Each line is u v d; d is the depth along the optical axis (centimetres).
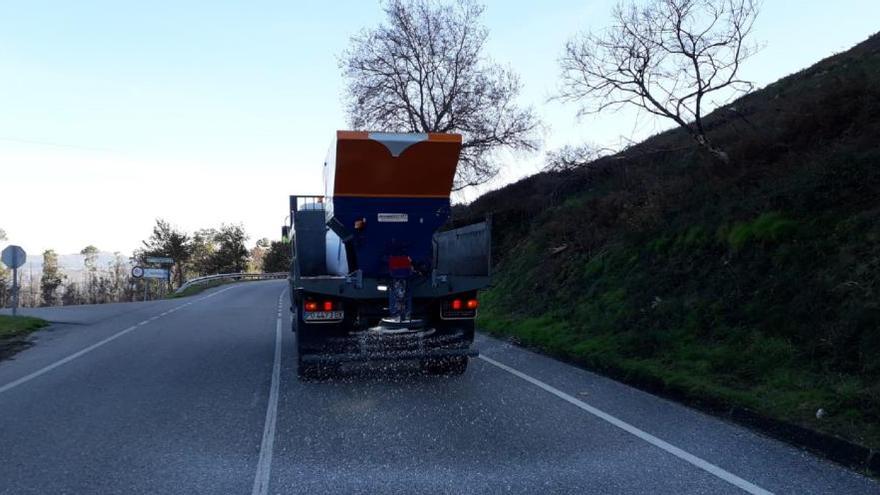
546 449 588
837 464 540
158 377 973
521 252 2088
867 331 711
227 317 2031
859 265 806
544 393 830
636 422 680
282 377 966
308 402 791
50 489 493
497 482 505
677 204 1393
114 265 10662
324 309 912
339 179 910
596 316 1252
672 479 505
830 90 1217
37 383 939
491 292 1975
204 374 996
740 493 474
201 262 9212
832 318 779
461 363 960
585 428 659
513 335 1358
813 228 938
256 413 736
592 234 1664
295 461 561
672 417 701
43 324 1805
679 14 1320
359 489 493
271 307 2458
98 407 773
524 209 2386
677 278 1154
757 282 957
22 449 599
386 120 3412
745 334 874
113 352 1259
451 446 601
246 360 1141
